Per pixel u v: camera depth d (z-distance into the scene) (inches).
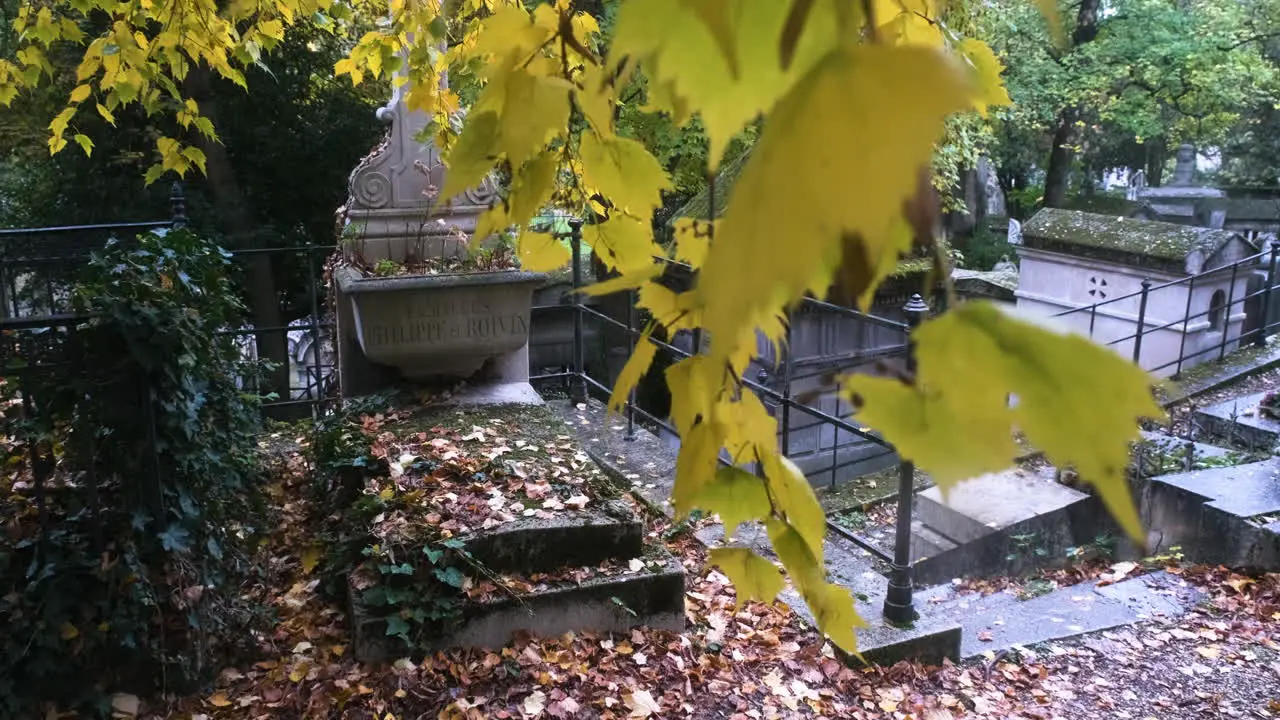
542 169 32.1
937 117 11.4
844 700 137.4
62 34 139.0
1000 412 13.4
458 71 114.2
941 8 30.5
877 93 11.6
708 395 27.2
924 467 13.8
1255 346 347.6
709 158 16.6
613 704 128.5
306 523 170.9
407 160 196.5
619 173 35.3
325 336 313.4
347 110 443.5
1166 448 250.2
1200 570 205.9
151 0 138.5
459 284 187.8
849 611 27.6
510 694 128.6
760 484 28.7
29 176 443.8
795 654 145.9
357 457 167.0
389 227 198.1
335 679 129.4
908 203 12.2
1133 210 755.4
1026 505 222.2
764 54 15.5
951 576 209.8
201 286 148.3
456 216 201.9
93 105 367.6
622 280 28.9
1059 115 645.9
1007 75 501.7
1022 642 169.2
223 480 144.0
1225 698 151.2
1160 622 180.2
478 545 141.0
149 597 121.7
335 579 147.3
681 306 28.3
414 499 152.3
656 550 153.7
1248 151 848.9
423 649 132.7
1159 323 337.4
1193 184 841.5
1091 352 12.8
